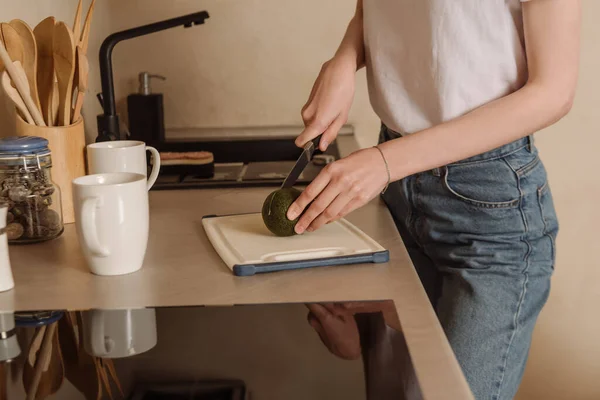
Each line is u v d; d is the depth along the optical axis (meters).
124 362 0.62
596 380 2.19
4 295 0.82
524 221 1.12
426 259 1.27
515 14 1.06
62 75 1.12
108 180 0.92
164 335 0.69
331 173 0.96
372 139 2.12
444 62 1.09
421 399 0.54
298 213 0.98
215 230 1.08
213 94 2.10
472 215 1.14
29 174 1.03
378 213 1.22
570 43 0.99
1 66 1.12
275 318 0.73
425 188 1.18
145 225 0.91
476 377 1.05
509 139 1.01
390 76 1.19
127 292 0.83
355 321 0.72
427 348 0.65
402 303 0.77
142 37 2.05
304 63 2.08
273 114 2.11
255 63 2.08
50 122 1.14
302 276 0.88
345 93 1.21
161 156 1.62
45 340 0.68
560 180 2.10
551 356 2.20
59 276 0.89
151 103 1.85
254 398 0.54
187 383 0.58
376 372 0.59
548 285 1.15
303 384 0.57
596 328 2.17
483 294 1.09
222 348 0.65
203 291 0.83
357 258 0.92
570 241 2.13
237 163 1.79
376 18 1.19
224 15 2.05
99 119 1.40
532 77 1.01
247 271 0.88
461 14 1.07
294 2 2.04
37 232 1.04
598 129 2.05
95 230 0.86
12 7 1.29
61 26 1.09
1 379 0.59
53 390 0.57
